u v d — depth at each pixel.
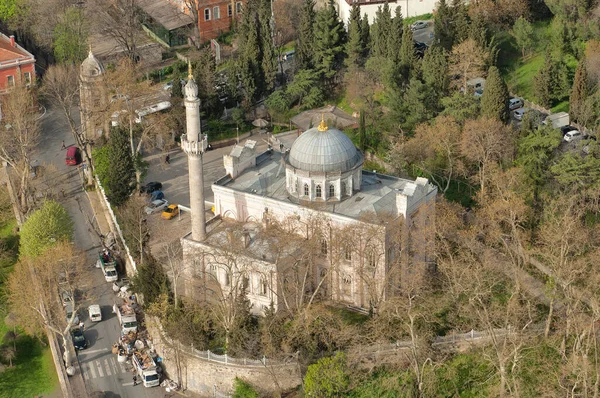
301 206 177.25
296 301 173.25
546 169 195.12
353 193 180.75
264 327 170.38
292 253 174.88
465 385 165.38
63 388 179.75
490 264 172.62
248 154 189.75
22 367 187.12
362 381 167.12
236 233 176.25
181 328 174.38
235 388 172.12
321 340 170.00
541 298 177.12
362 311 177.62
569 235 170.50
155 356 183.38
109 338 190.25
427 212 180.50
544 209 186.25
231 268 172.25
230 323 172.50
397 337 169.12
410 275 174.12
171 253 198.00
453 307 174.38
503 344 163.38
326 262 177.75
